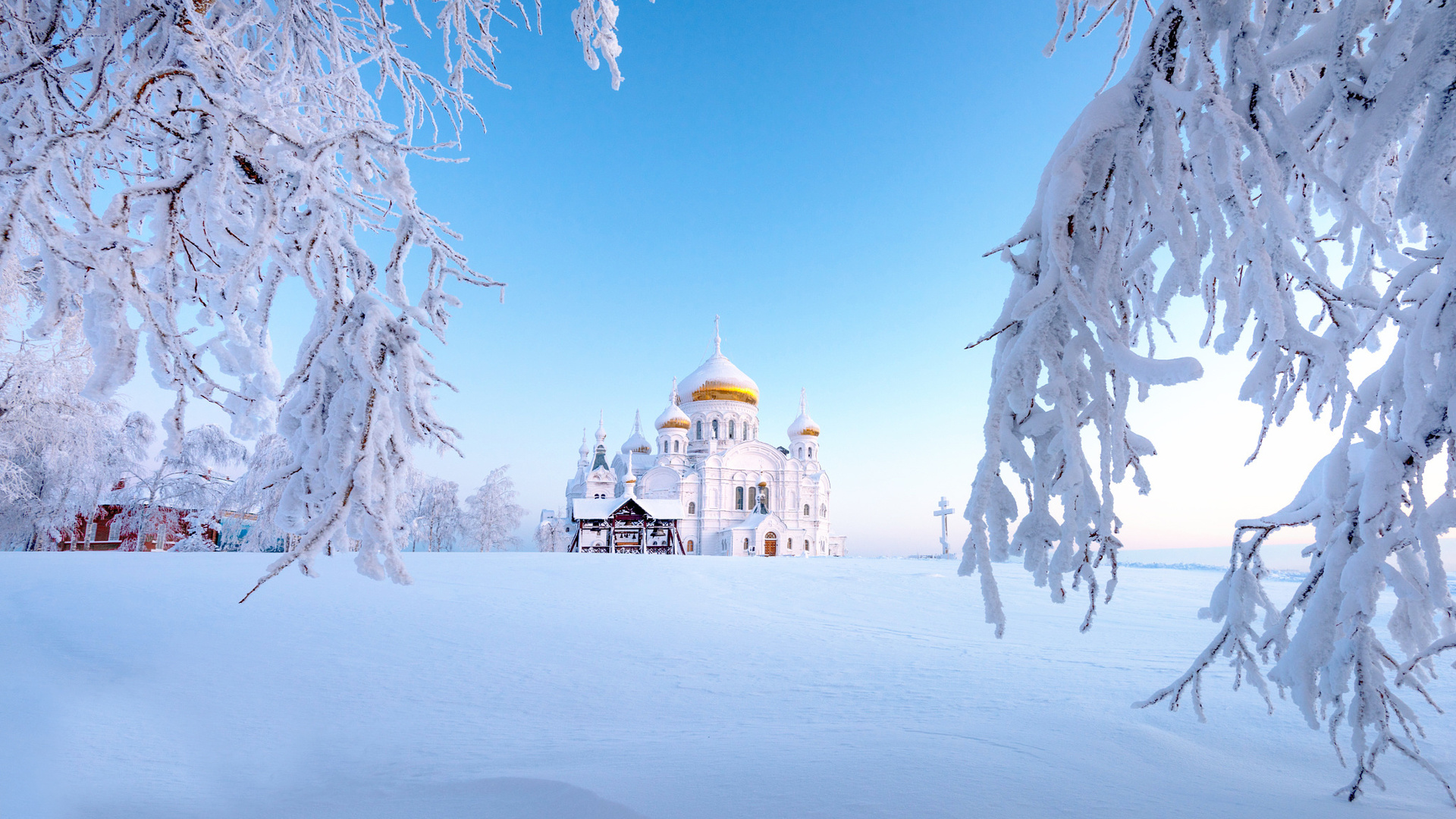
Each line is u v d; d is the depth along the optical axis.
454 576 16.36
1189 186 1.95
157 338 3.05
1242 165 2.19
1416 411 2.47
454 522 55.00
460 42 5.27
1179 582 18.70
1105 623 11.97
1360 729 2.84
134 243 2.91
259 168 3.36
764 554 57.34
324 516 3.08
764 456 61.34
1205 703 5.82
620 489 65.69
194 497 32.09
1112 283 2.12
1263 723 5.08
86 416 21.44
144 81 3.22
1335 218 3.38
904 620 12.66
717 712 6.17
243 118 3.38
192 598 10.79
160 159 4.32
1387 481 2.65
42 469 23.45
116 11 3.52
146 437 30.80
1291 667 3.02
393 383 3.43
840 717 5.73
